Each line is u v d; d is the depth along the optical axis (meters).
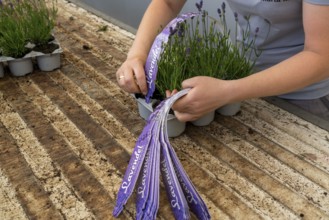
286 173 0.87
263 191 0.83
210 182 0.85
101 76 1.28
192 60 1.03
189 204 0.78
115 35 1.54
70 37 1.53
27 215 0.78
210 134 1.01
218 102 0.93
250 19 1.19
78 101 1.15
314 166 0.89
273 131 1.00
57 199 0.82
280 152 0.93
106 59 1.38
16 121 1.07
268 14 1.10
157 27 1.19
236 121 1.05
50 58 1.30
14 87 1.24
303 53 0.92
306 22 0.89
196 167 0.90
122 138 1.00
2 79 1.30
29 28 1.33
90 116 1.08
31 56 1.28
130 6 2.35
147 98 1.01
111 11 2.46
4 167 0.91
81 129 1.03
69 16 1.71
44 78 1.29
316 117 1.05
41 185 0.86
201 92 0.90
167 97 0.96
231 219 0.76
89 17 1.70
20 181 0.87
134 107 1.12
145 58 1.09
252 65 1.09
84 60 1.38
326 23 0.86
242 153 0.93
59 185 0.85
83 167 0.90
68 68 1.33
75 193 0.83
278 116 1.06
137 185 0.82
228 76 1.04
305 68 0.90
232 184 0.85
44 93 1.20
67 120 1.07
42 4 1.45
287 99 1.19
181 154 0.94
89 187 0.85
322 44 0.89
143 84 1.01
